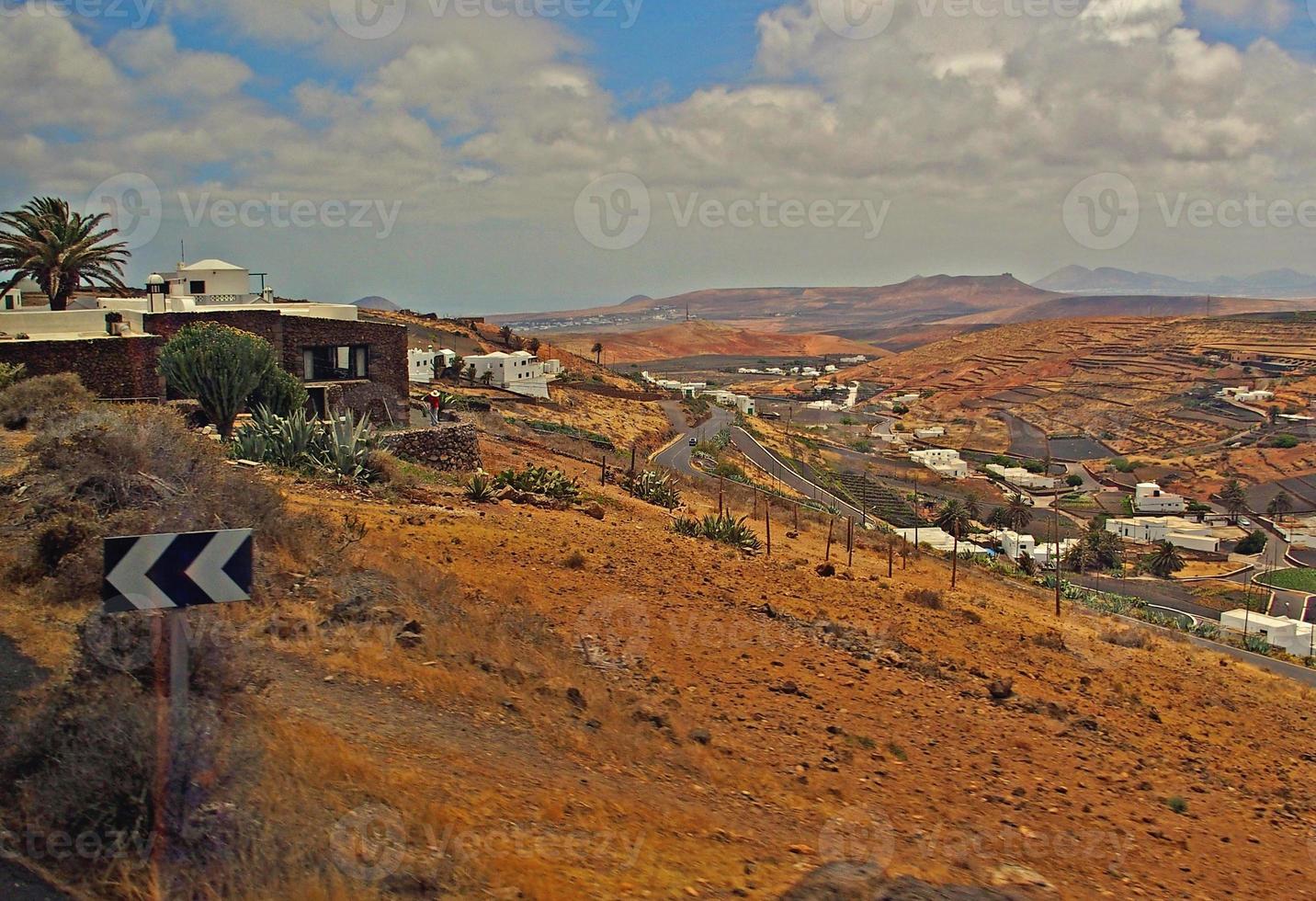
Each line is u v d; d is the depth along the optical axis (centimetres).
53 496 1130
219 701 666
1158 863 852
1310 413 18850
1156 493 13238
